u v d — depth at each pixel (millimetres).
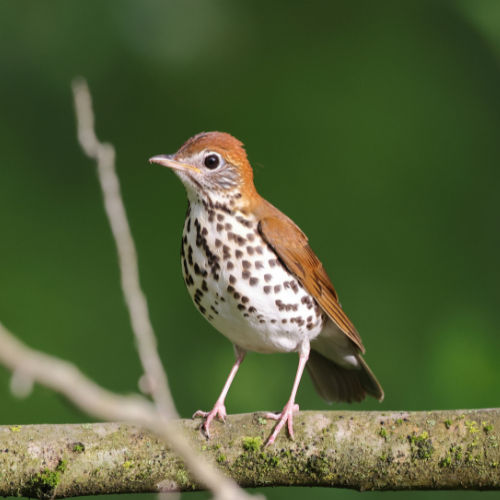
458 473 6844
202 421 7176
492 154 13531
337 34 14305
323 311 8383
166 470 6879
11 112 12969
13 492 6812
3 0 12766
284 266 7922
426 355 11453
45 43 12758
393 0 14266
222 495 4199
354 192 13430
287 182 13523
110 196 5652
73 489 6859
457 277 12547
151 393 4988
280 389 10961
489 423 6895
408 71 14141
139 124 13422
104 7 12766
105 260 12664
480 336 11258
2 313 12016
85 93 6094
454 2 13297
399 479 6906
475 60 13914
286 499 10055
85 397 3664
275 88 13953
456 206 13227
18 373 3602
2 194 12914
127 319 12234
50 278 12430
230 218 7820
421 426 6949
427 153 13633
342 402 9391
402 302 12305
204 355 11617
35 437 6898
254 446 6980
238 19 13547
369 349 11727
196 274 7871
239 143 8070
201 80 13633
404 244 12930
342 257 12883
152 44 12875
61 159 13094
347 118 13914
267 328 7965
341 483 6980
